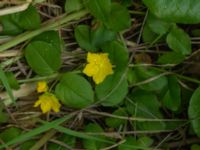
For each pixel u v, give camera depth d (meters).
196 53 0.19
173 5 0.17
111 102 0.18
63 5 0.19
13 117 0.19
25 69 0.19
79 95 0.18
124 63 0.18
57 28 0.19
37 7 0.19
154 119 0.19
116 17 0.18
